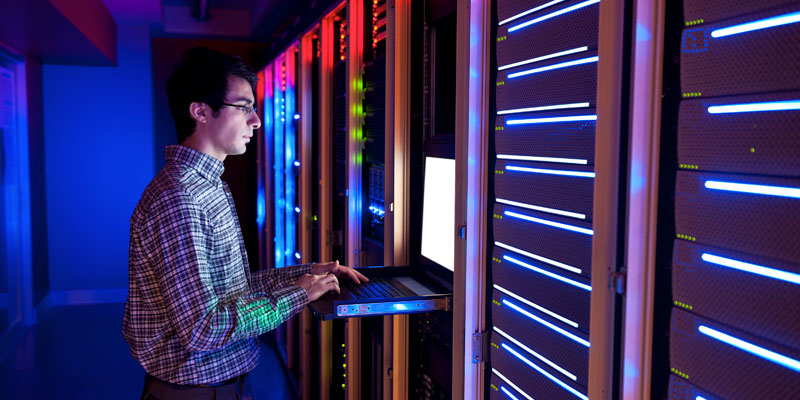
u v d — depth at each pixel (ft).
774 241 2.68
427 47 7.55
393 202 8.09
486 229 5.39
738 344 2.87
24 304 20.30
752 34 2.77
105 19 19.69
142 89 23.36
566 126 4.21
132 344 4.88
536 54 4.56
